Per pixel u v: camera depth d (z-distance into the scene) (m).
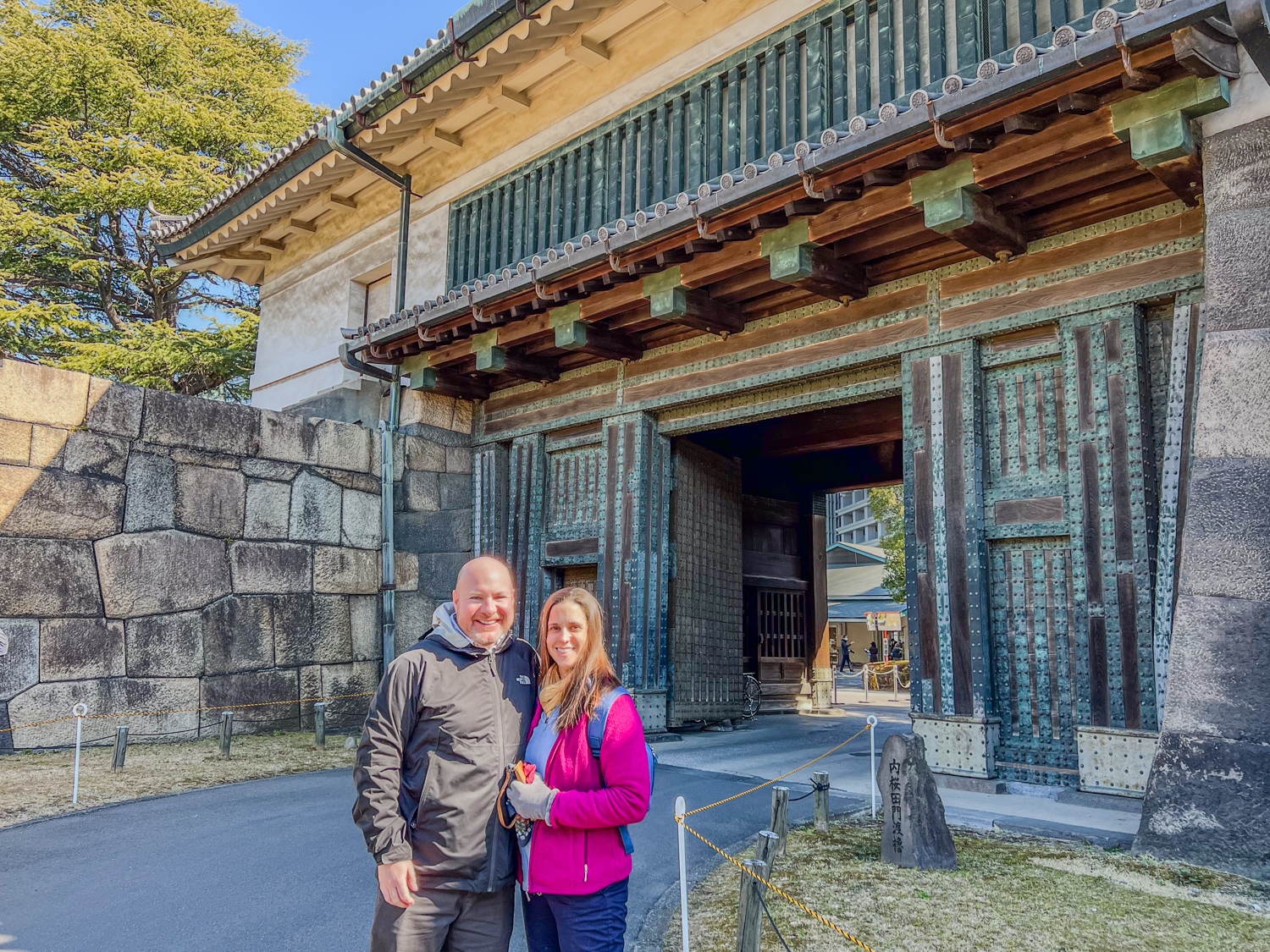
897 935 3.84
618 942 2.64
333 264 14.22
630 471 10.34
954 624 7.26
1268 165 5.58
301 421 11.04
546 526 11.48
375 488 11.64
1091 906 4.18
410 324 10.62
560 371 11.44
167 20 24.17
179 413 9.98
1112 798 6.23
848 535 60.88
